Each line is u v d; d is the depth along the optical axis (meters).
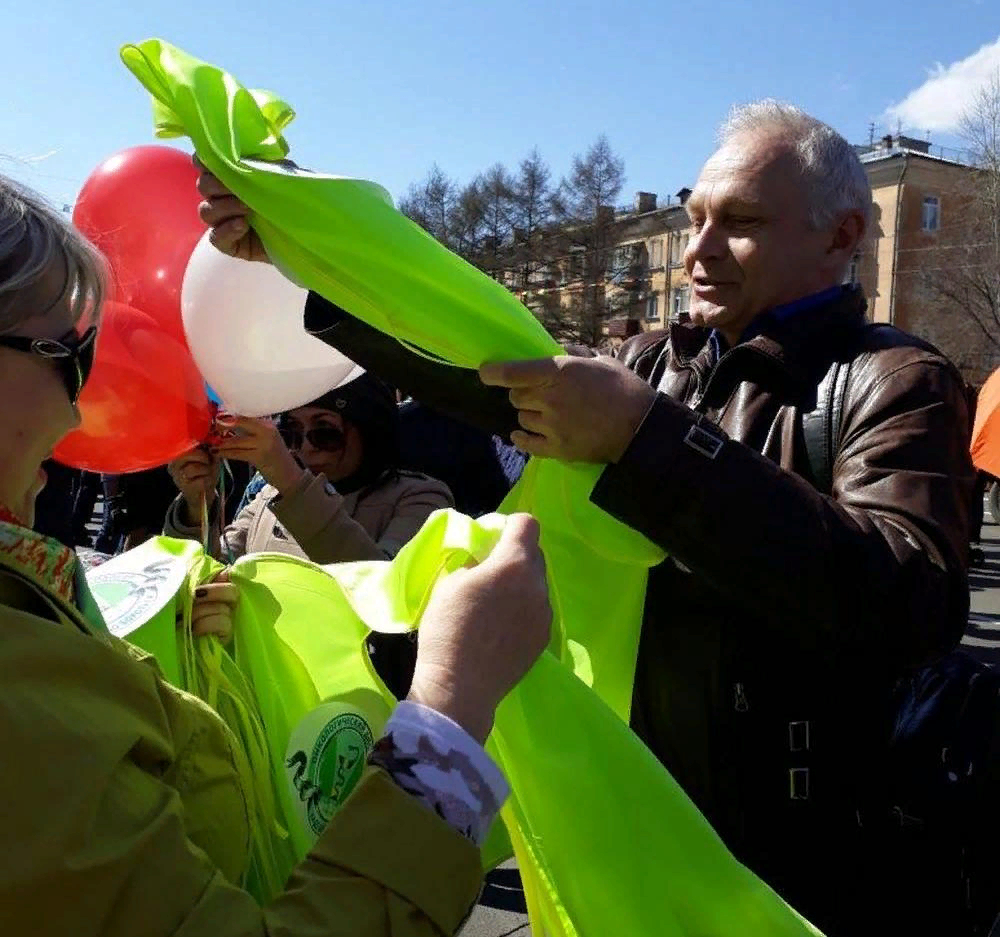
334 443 2.46
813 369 1.52
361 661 1.29
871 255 34.06
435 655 0.93
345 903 0.80
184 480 2.03
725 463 1.25
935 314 30.45
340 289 1.24
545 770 1.08
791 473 1.31
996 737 1.49
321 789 1.20
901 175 33.09
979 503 9.18
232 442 2.00
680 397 1.77
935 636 1.30
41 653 0.79
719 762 1.52
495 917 2.93
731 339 1.70
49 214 0.93
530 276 46.03
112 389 1.61
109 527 4.06
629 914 1.07
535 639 0.97
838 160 1.59
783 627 1.31
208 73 1.23
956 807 1.46
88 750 0.77
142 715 0.86
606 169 44.88
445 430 3.71
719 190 1.59
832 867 1.50
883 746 1.51
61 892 0.72
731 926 1.07
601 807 1.08
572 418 1.23
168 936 0.75
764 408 1.55
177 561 1.32
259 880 1.09
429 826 0.83
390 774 0.85
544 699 1.09
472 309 1.23
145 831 0.78
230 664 1.25
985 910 1.48
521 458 3.62
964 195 29.78
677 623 1.54
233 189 1.19
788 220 1.56
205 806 0.97
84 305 0.95
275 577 1.34
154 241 1.81
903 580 1.27
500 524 1.12
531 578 0.99
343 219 1.18
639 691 1.60
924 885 1.48
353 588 1.27
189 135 1.21
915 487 1.34
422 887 0.82
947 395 1.42
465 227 46.16
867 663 1.35
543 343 1.28
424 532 1.13
